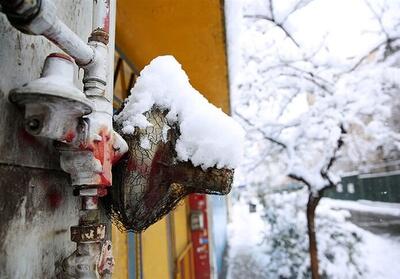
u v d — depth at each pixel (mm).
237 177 8656
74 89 805
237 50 3713
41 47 1088
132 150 1238
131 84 3984
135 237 3090
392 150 7367
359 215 14625
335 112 6762
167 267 4480
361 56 6902
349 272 7641
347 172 11750
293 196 9664
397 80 6750
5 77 879
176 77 1402
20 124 932
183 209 6547
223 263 10828
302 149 6781
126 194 1233
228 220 16281
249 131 7301
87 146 947
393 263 8773
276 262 9227
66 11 1298
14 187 887
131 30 3199
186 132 1329
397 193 14945
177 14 2904
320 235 8438
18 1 696
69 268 976
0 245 815
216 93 4766
